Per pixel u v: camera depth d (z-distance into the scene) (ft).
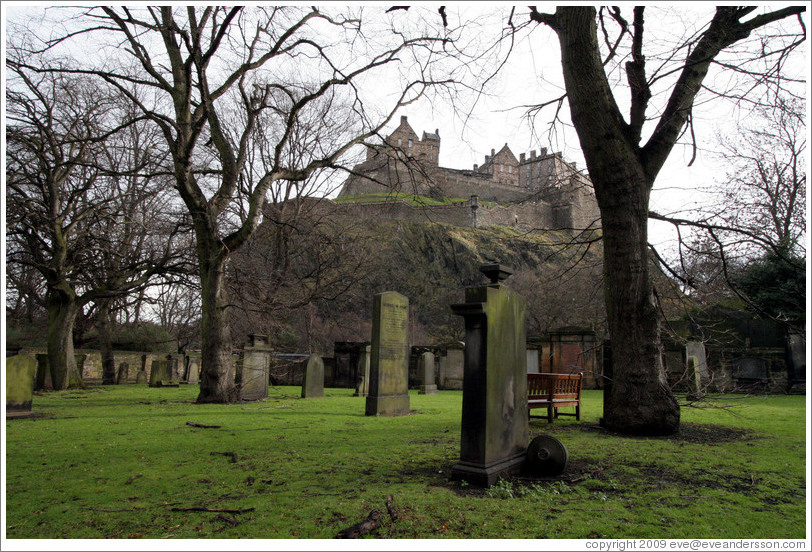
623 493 13.62
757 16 24.57
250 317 67.97
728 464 17.11
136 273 65.82
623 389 24.45
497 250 187.62
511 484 14.21
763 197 67.10
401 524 11.05
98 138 41.88
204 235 42.14
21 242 60.44
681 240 30.63
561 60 26.11
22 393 30.55
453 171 261.03
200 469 16.57
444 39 39.58
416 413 33.99
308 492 13.58
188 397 47.16
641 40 26.22
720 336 57.88
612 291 25.11
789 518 11.60
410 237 199.82
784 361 52.60
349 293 86.63
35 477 15.60
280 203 79.77
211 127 43.06
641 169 24.95
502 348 15.66
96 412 33.86
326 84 42.68
